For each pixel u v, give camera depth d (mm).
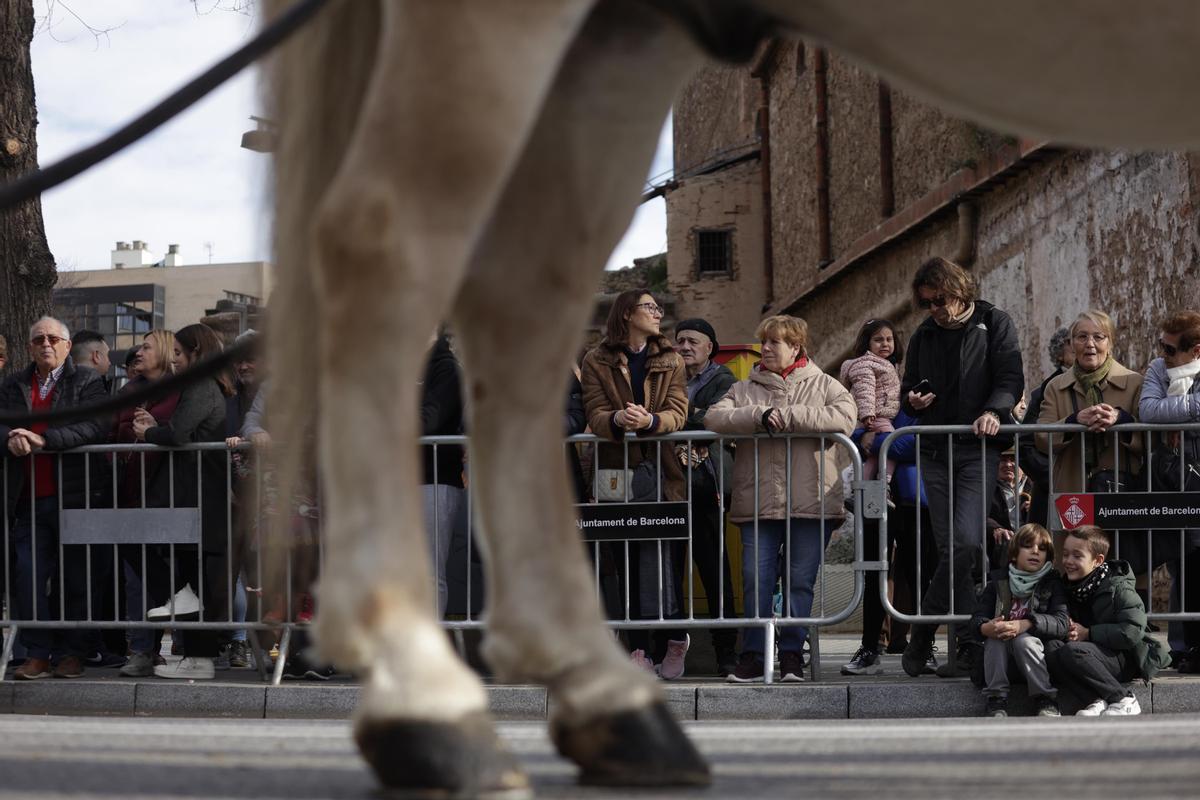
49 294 12523
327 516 2084
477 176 2045
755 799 2123
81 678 8430
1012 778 2396
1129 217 14641
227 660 9531
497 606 2412
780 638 7859
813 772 2506
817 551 7801
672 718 2320
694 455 8133
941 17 2078
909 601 8664
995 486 7965
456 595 7949
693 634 8688
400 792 1974
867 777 2422
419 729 1955
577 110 2475
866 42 2189
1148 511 7633
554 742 2340
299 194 2328
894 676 8359
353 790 2131
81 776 2334
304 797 2051
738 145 37562
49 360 8477
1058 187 16578
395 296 2043
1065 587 7141
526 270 2477
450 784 1943
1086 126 2320
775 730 3646
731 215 37125
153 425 8461
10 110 12336
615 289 42375
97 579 8414
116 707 7746
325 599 2035
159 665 8750
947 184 20125
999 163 17812
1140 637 6996
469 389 2500
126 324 76062
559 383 2492
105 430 8492
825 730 3641
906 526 8562
